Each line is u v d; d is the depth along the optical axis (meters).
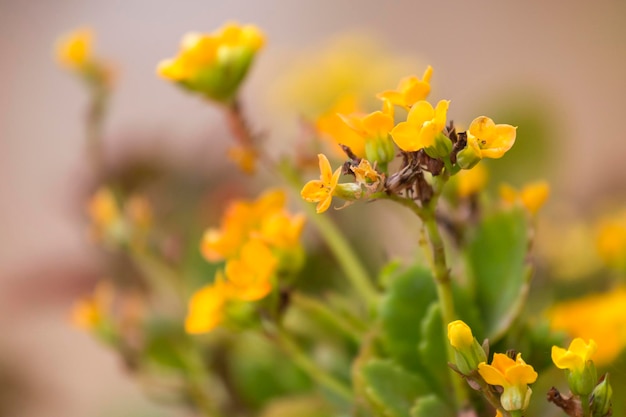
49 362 1.16
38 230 1.48
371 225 0.62
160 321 0.59
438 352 0.45
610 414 0.40
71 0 1.71
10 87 1.65
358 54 0.75
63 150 1.56
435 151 0.40
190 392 0.58
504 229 0.46
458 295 0.45
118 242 0.60
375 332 0.46
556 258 0.57
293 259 0.47
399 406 0.44
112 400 0.80
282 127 0.73
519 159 0.65
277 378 0.56
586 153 1.28
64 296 0.74
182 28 1.63
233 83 0.50
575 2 1.52
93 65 0.63
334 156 0.51
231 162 0.72
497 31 1.53
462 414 0.44
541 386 0.47
